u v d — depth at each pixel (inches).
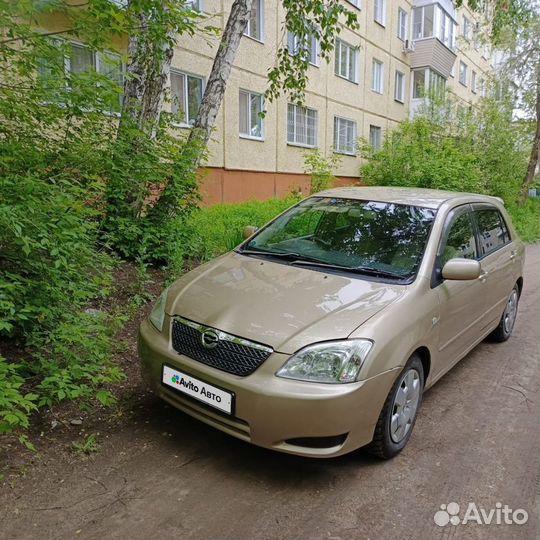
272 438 97.7
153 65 229.5
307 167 601.6
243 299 113.7
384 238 137.4
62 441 111.3
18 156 150.8
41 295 131.8
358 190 166.2
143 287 204.7
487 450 119.9
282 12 536.1
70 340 123.7
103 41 144.0
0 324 108.4
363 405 99.0
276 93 310.0
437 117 655.8
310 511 95.0
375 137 770.2
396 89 813.9
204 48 442.6
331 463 111.0
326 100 628.4
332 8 275.1
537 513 98.4
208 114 261.4
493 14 464.4
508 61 737.0
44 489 95.9
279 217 161.8
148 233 226.2
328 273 127.6
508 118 705.0
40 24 140.7
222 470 105.9
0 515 88.3
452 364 146.1
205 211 383.6
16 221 109.5
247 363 101.0
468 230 158.2
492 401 147.1
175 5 186.1
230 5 460.8
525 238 569.3
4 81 150.6
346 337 100.7
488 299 165.3
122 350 155.7
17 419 92.7
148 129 226.7
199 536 86.8
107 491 96.8
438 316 124.2
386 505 98.1
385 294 116.0
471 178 501.4
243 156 508.4
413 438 123.6
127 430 118.1
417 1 832.3
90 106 155.9
